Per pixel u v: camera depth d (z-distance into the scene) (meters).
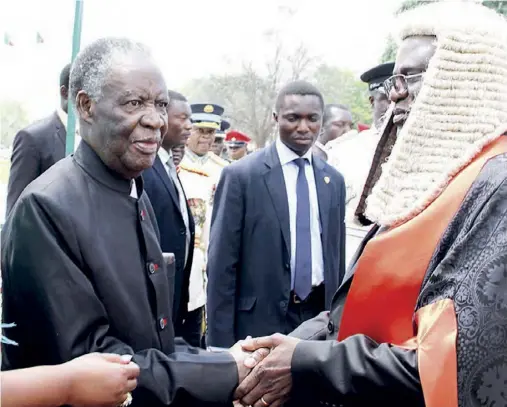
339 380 1.57
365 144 4.32
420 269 1.58
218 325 3.28
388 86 1.85
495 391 1.32
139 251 1.79
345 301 1.87
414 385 1.47
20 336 1.65
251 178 3.29
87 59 1.74
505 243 1.37
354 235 4.18
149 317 1.77
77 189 1.70
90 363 1.45
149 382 1.66
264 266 3.24
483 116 1.59
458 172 1.60
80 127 1.79
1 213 1.77
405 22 1.79
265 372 1.73
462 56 1.61
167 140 3.25
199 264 3.87
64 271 1.60
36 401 1.33
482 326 1.35
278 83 19.95
